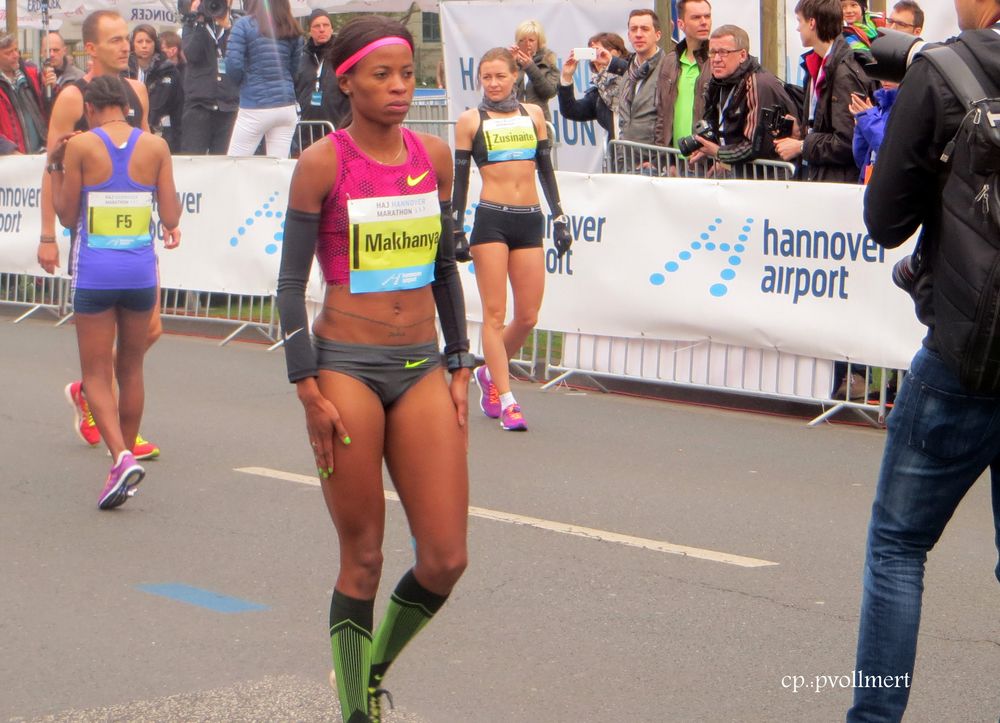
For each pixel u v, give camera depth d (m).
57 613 4.46
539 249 7.16
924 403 3.03
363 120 3.26
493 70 6.88
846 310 7.34
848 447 6.99
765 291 7.64
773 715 3.67
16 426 7.33
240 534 5.37
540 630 4.32
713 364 7.93
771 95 7.96
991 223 2.85
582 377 8.82
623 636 4.27
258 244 9.97
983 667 4.00
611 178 8.16
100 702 3.75
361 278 3.25
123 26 6.55
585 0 11.24
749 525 5.53
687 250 7.90
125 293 5.84
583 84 11.29
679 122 9.21
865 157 7.37
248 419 7.53
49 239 6.64
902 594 3.11
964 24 3.04
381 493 3.29
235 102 12.66
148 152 5.89
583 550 5.17
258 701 3.76
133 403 6.09
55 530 5.41
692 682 3.90
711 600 4.60
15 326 11.09
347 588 3.33
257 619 4.42
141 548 5.18
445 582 3.30
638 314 8.12
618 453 6.82
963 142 2.87
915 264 3.12
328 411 3.19
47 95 13.05
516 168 6.98
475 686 3.88
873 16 8.29
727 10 10.26
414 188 3.29
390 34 3.20
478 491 6.04
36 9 16.09
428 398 3.29
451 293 3.42
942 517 3.12
